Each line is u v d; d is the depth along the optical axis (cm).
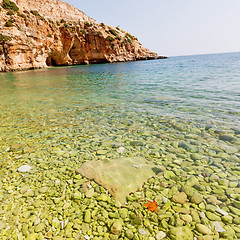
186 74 2011
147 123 601
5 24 3284
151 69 3038
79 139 503
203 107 741
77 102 925
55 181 332
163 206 269
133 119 643
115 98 988
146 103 852
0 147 464
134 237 224
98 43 5803
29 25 3775
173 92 1069
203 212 255
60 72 3003
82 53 5578
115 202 280
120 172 348
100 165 373
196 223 238
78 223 246
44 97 1065
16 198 291
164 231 230
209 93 988
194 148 432
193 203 272
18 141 497
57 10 5431
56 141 495
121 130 555
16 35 3388
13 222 248
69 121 647
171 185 312
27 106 862
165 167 363
